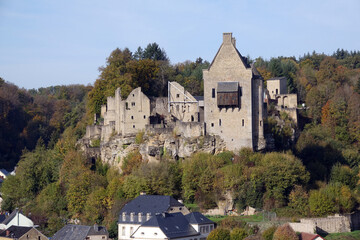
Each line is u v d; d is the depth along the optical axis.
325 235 163.12
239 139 193.88
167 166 191.38
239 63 194.25
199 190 184.62
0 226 196.38
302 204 175.25
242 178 180.38
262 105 198.25
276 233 149.00
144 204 173.88
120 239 171.50
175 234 159.12
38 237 181.50
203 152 194.12
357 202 182.75
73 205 198.25
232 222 164.75
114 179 193.75
